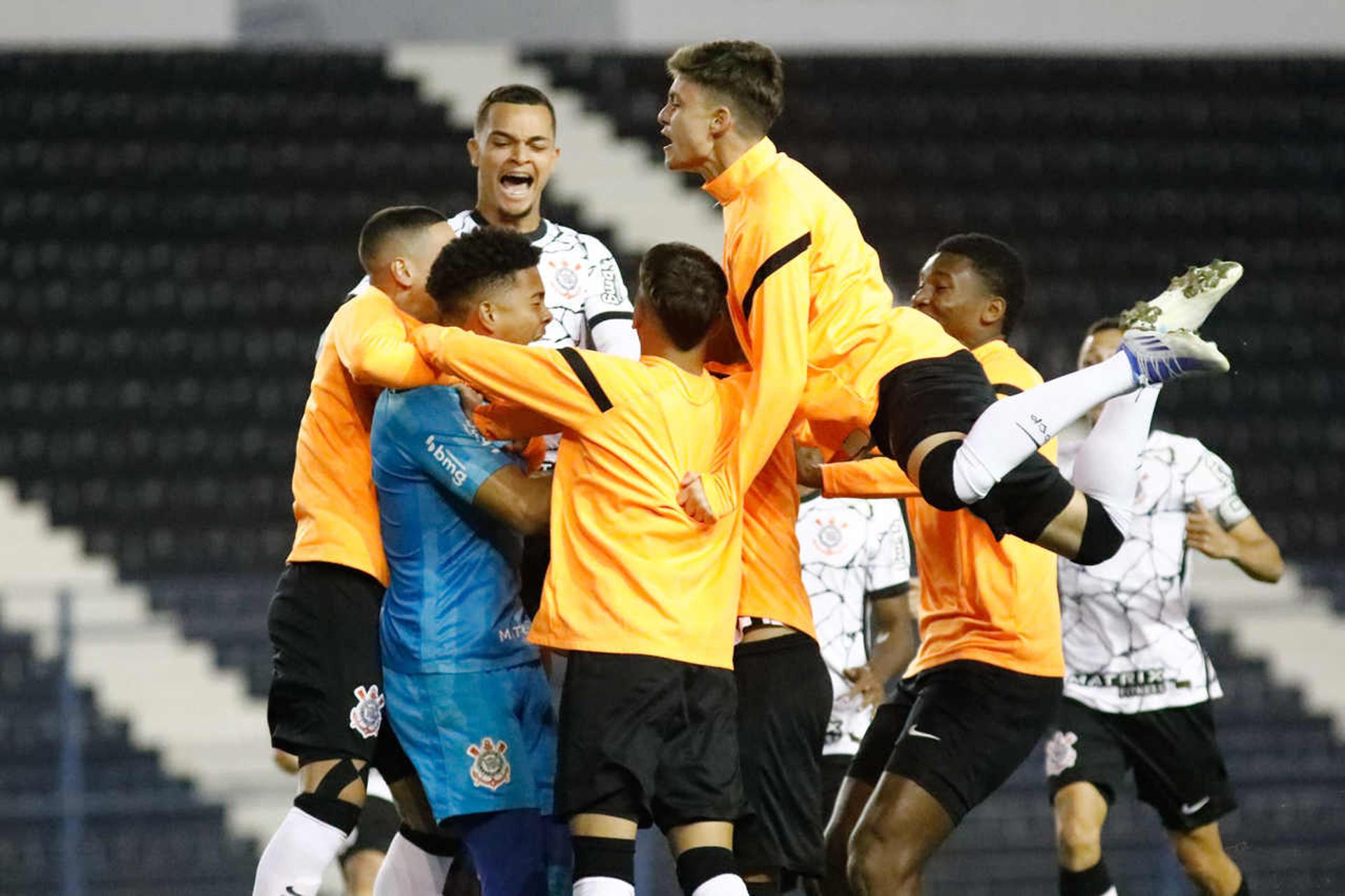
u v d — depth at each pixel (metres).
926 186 61.41
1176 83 66.50
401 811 16.02
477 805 14.53
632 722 13.82
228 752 40.16
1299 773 40.44
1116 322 21.50
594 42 70.12
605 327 16.39
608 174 61.78
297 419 52.50
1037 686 16.56
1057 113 64.88
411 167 60.88
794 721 15.24
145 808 37.66
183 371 53.47
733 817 14.16
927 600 17.17
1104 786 21.12
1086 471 14.64
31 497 49.19
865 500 21.83
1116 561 21.16
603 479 14.13
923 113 64.38
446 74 65.00
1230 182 62.66
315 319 55.72
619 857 13.76
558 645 14.09
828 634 21.39
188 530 48.72
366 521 15.31
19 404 51.88
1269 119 65.44
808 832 15.31
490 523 15.02
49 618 43.47
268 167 60.38
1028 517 14.27
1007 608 16.42
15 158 59.66
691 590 14.14
